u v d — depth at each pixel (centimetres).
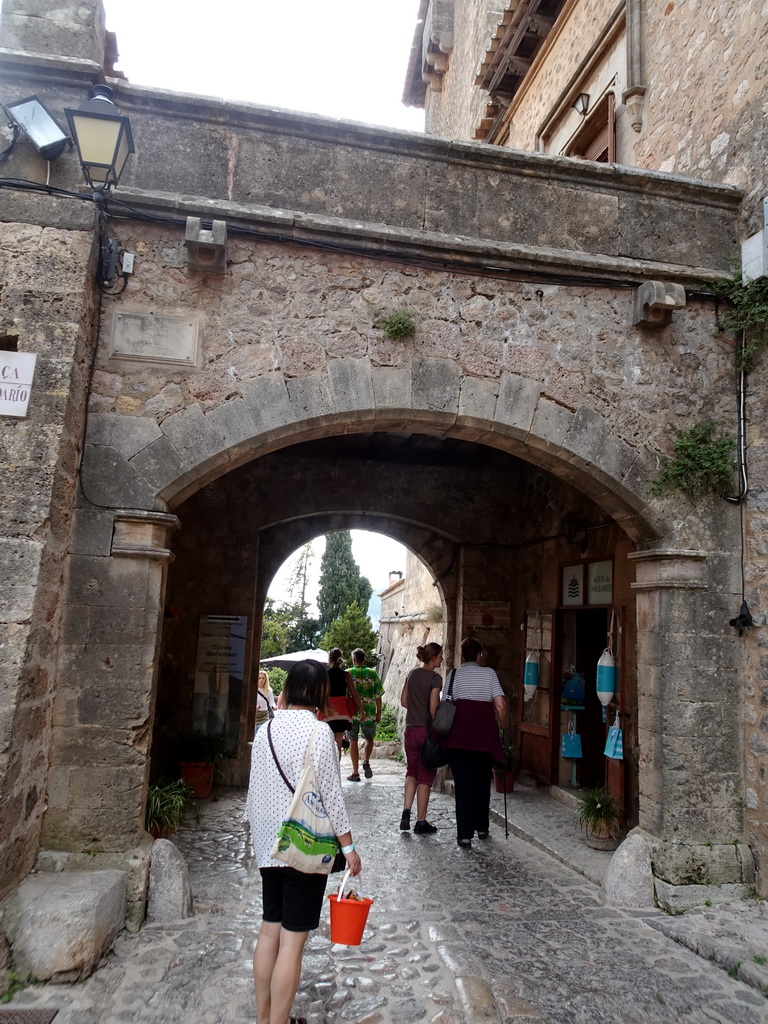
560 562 735
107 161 372
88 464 406
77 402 394
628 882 443
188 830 587
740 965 352
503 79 1018
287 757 281
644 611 490
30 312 383
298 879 272
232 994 315
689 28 593
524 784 755
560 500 742
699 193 508
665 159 613
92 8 439
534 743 756
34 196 395
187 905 394
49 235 392
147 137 439
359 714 825
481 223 479
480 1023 303
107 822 382
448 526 834
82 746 386
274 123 455
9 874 337
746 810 454
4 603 348
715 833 447
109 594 398
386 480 830
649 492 476
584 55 795
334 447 815
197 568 789
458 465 838
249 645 789
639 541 496
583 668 740
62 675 389
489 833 595
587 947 379
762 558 465
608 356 484
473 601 827
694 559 472
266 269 445
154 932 370
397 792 775
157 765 750
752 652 463
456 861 520
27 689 350
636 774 567
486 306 472
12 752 335
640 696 489
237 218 435
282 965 265
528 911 427
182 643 776
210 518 799
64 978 316
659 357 492
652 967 359
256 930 379
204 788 705
